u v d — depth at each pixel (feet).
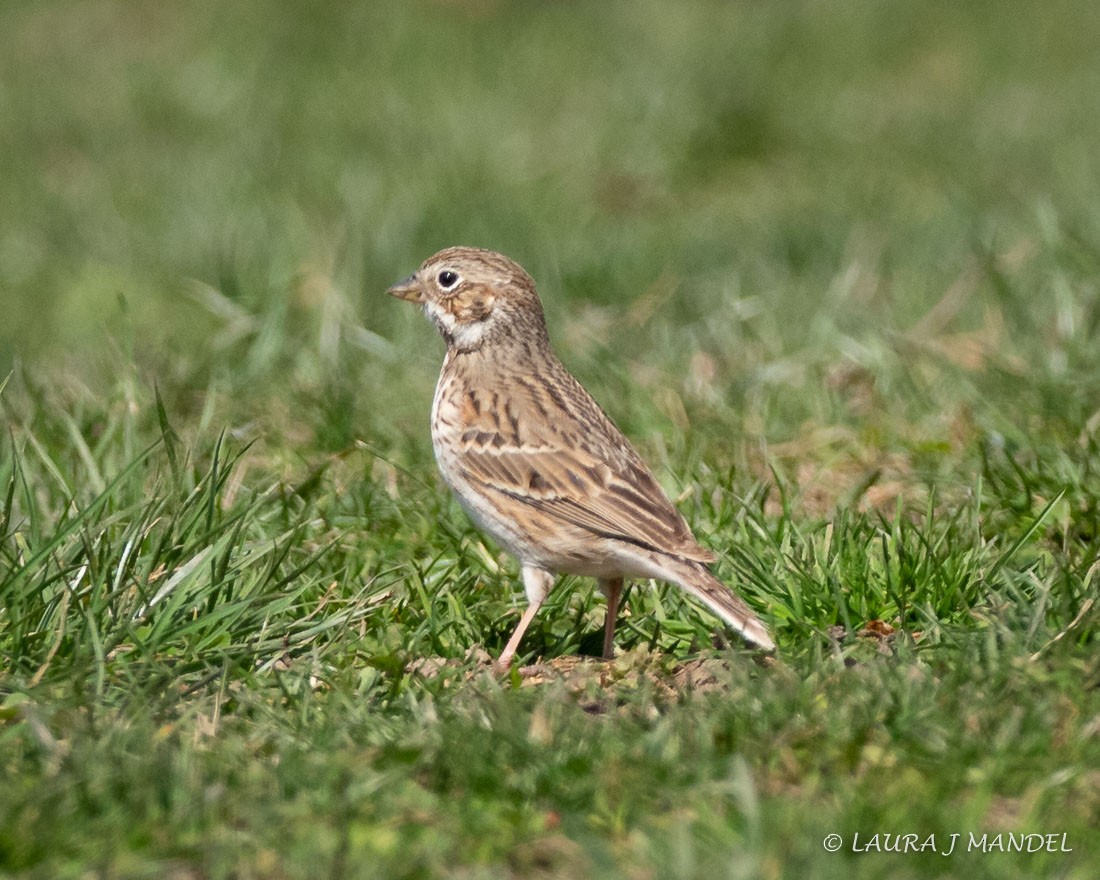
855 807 23.75
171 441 38.86
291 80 100.58
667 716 27.02
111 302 67.05
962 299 56.39
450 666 31.35
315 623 32.73
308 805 24.43
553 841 23.77
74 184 85.20
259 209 75.56
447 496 40.91
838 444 44.80
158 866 22.93
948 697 27.35
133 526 33.73
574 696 29.37
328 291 57.72
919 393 47.47
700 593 31.71
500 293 36.65
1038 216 56.08
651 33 108.68
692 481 40.81
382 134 89.10
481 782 25.17
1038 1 111.34
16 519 37.76
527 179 81.97
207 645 31.73
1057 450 40.24
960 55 104.73
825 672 28.81
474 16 114.32
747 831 23.25
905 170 85.76
